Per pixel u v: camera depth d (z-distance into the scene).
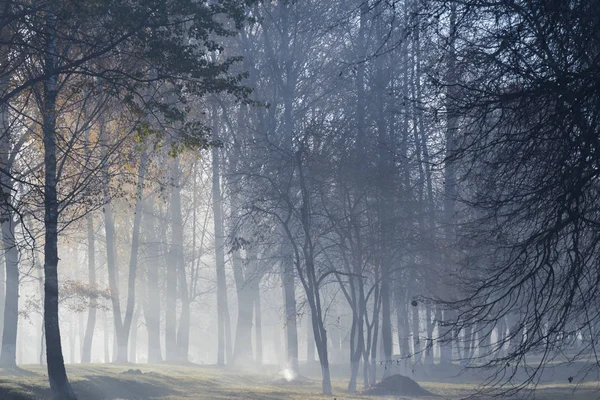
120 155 27.34
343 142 34.78
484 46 13.86
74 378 27.36
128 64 23.39
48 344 22.55
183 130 22.59
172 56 21.34
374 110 36.91
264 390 32.50
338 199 34.84
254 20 22.80
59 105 26.11
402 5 19.97
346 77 42.84
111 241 44.53
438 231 37.25
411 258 37.97
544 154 12.61
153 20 21.12
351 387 34.78
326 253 35.53
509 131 13.02
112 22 20.77
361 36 39.38
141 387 29.12
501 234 14.19
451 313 41.59
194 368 44.25
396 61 37.66
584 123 12.09
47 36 21.17
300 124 46.94
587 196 12.91
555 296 13.48
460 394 31.38
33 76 24.02
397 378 32.84
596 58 11.97
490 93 12.95
